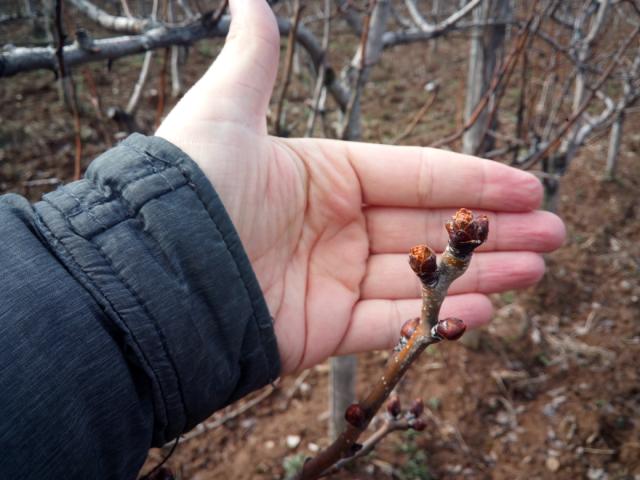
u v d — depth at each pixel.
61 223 0.13
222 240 0.15
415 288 0.21
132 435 0.13
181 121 0.17
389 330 0.21
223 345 0.15
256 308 0.16
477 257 0.21
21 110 0.92
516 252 0.21
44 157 0.80
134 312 0.13
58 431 0.11
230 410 0.48
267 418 0.48
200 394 0.14
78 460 0.12
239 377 0.16
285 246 0.20
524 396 0.50
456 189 0.21
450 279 0.10
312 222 0.20
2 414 0.11
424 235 0.21
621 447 0.45
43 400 0.11
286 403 0.49
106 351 0.12
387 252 0.21
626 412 0.48
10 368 0.11
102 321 0.13
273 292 0.19
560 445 0.46
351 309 0.21
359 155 0.21
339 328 0.20
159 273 0.13
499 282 0.21
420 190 0.21
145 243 0.14
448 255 0.10
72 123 0.87
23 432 0.11
